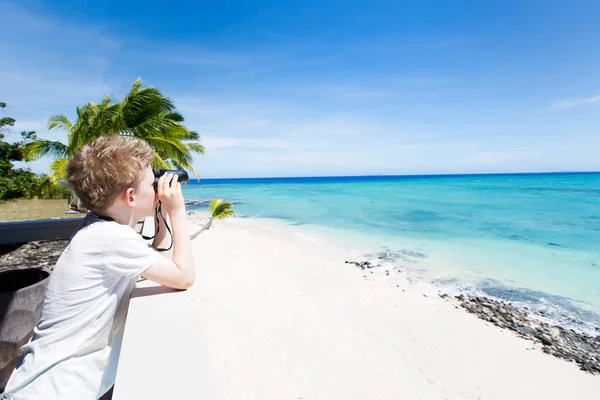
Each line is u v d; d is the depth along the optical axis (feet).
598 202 118.83
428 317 26.61
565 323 26.23
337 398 14.92
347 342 20.66
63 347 2.75
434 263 42.39
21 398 2.60
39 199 64.34
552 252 47.98
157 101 38.01
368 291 31.94
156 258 2.94
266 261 39.58
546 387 18.45
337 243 54.19
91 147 2.93
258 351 17.53
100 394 3.06
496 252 47.96
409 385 17.19
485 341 23.15
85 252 2.76
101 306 2.87
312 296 28.68
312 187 282.56
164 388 2.80
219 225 72.02
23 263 14.58
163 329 3.63
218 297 23.57
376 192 191.62
